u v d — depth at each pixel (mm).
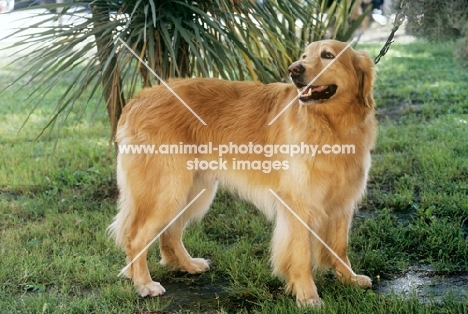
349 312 2613
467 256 3000
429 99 5449
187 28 3377
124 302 2801
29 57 3373
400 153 4137
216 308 2768
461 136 4320
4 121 5457
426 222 3314
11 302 2795
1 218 3535
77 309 2734
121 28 3379
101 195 3816
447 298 2660
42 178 4004
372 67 2744
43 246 3209
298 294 2760
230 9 3311
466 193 3539
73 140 4727
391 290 2766
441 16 3635
